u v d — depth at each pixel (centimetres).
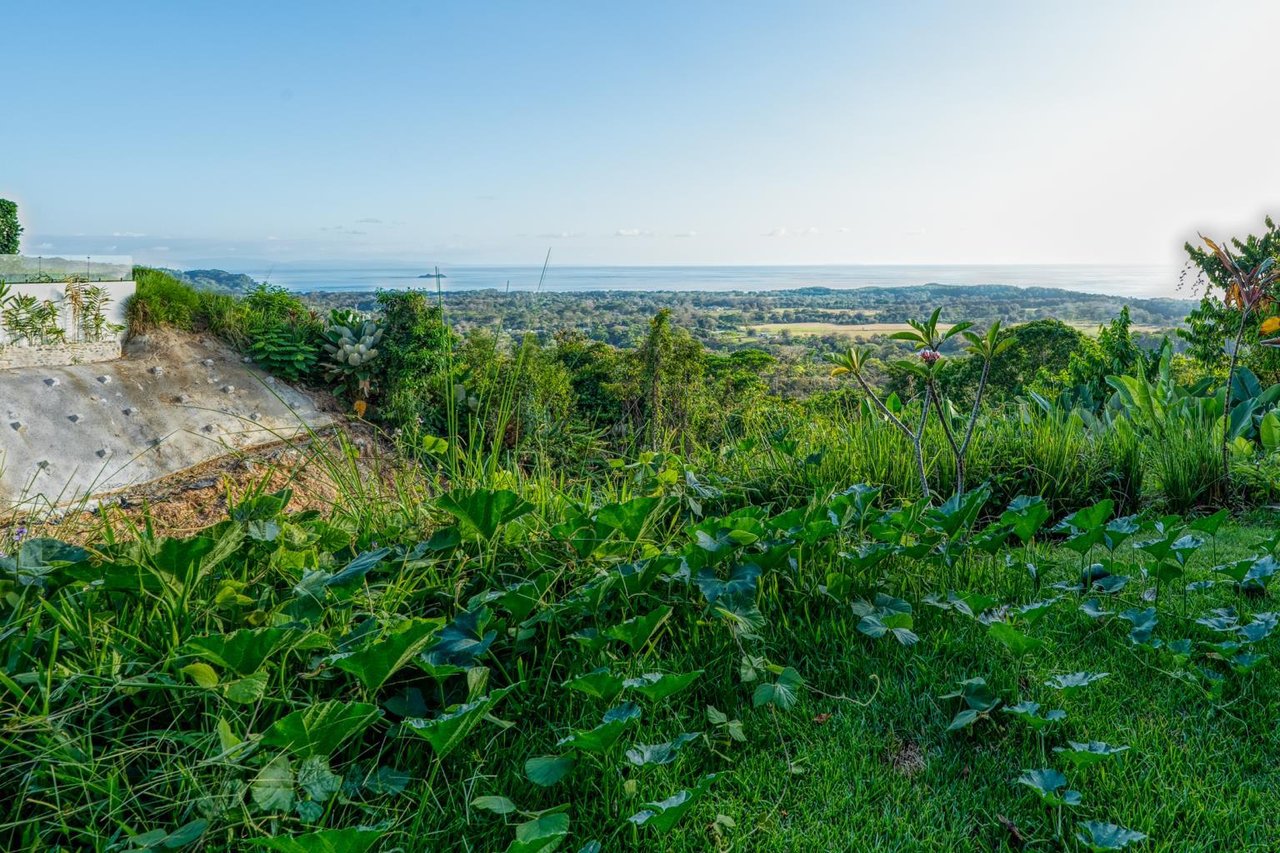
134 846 123
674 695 193
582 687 167
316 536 211
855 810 160
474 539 219
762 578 243
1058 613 246
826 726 189
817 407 496
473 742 171
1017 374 2323
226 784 132
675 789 159
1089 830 141
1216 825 151
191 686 146
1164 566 241
